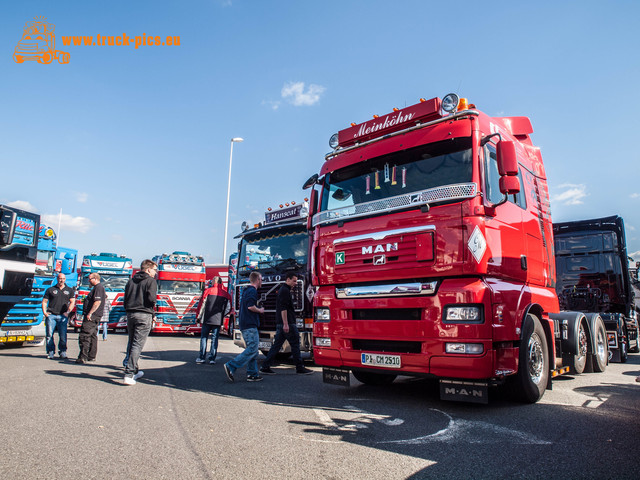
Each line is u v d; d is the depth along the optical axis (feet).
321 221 21.33
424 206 17.44
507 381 17.75
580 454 11.80
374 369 18.03
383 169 20.04
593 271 38.06
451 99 18.33
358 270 19.12
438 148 18.57
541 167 24.00
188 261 69.62
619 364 33.09
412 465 11.01
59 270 48.34
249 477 10.17
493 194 17.74
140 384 21.93
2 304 29.53
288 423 14.92
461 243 16.29
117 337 57.52
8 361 29.63
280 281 32.91
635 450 12.12
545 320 20.17
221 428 14.17
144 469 10.56
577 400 18.89
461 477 10.24
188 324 68.03
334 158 22.43
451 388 16.39
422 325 16.67
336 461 11.27
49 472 10.26
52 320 32.48
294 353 28.09
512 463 11.13
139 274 22.97
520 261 18.99
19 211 29.94
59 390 19.75
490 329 15.53
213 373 26.63
